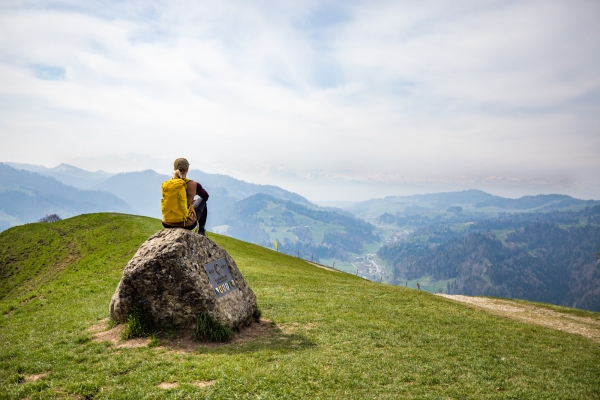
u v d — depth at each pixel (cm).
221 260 1634
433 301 3111
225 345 1423
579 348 2011
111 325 1590
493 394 1180
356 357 1409
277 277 3478
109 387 1084
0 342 1650
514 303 4856
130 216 8294
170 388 1062
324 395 1070
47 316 2102
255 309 1773
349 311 2200
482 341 1859
